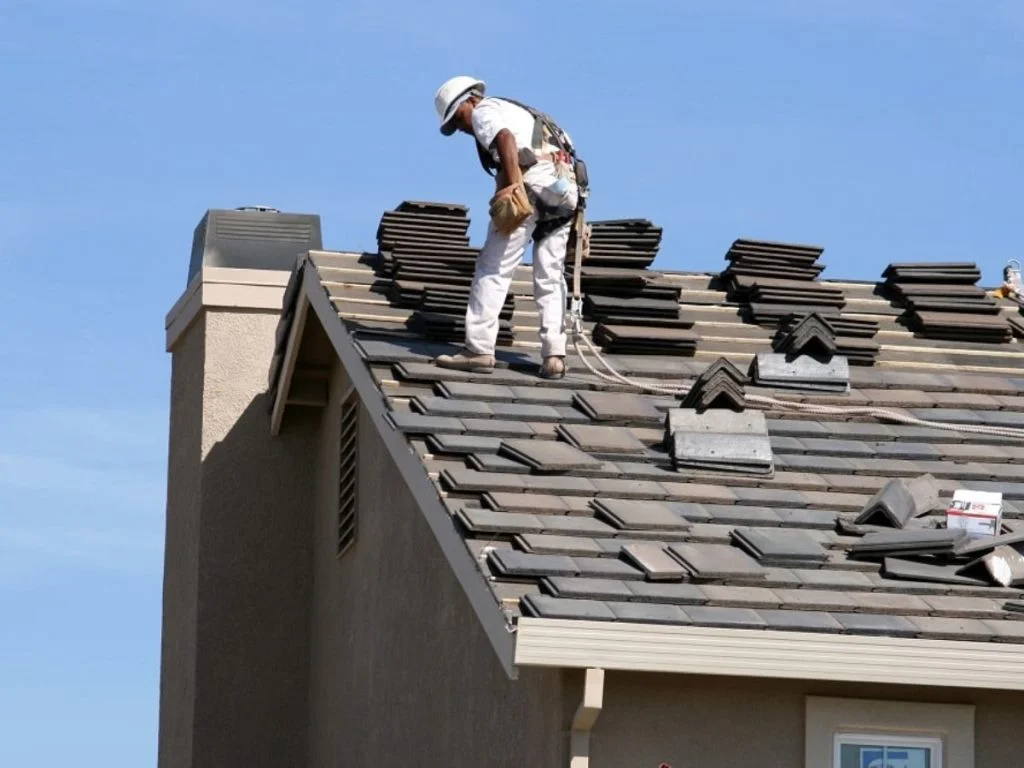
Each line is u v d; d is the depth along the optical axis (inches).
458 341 759.7
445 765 719.7
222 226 1032.2
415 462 653.3
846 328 821.9
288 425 1004.6
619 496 631.8
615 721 569.0
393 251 839.1
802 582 583.8
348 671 898.7
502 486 623.2
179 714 1004.6
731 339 815.1
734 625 550.9
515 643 534.9
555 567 566.9
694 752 571.2
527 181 700.7
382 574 844.6
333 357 961.5
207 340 1002.7
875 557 611.2
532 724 602.5
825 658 550.0
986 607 583.5
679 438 663.8
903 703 584.4
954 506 631.8
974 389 776.9
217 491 991.0
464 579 588.7
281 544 995.3
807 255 885.2
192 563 997.8
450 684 720.3
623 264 842.8
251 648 982.4
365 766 851.4
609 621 541.3
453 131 708.7
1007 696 592.4
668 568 573.0
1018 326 856.9
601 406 696.4
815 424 722.8
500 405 693.9
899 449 706.8
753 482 660.7
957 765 584.4
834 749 579.5
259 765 973.2
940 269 888.3
